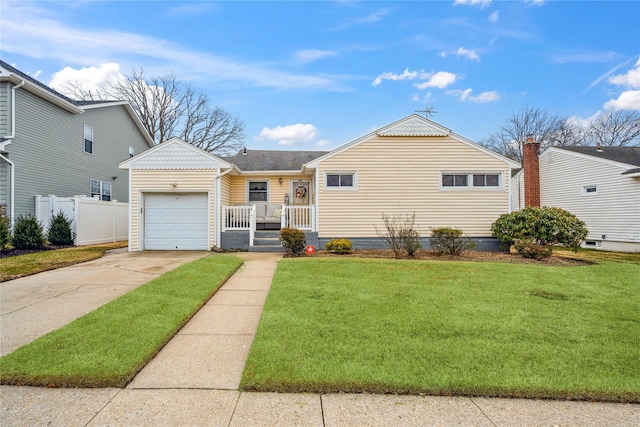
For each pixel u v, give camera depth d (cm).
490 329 424
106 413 263
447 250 1060
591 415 265
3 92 1276
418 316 469
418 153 1257
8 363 329
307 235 1242
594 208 1558
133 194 1240
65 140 1555
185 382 309
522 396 287
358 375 309
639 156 1560
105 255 1091
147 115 3194
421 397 286
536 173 1703
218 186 1252
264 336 400
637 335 411
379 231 1254
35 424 250
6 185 1268
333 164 1258
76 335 398
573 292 605
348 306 512
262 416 260
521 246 1030
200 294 577
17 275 732
